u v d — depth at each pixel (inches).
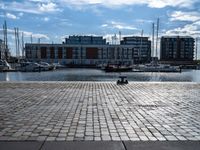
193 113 341.4
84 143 217.8
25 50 4276.6
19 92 546.0
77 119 303.7
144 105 399.2
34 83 743.1
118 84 730.8
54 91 565.0
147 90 594.2
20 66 2314.2
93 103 414.9
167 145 213.8
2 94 514.6
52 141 222.5
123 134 244.2
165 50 5900.6
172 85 713.6
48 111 349.1
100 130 257.4
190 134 245.6
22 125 275.1
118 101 436.8
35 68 2233.0
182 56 5885.8
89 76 1616.6
